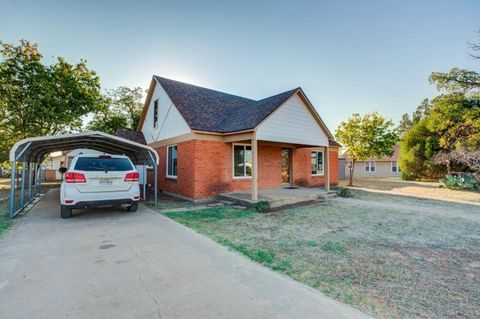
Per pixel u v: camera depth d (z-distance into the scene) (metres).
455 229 5.94
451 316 2.44
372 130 17.16
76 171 6.39
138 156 11.12
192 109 10.97
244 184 11.18
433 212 8.00
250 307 2.54
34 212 7.54
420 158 22.50
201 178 9.66
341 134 18.02
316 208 8.64
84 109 17.17
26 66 14.68
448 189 15.40
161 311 2.46
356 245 4.72
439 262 3.91
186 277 3.25
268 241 4.91
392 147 17.67
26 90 14.83
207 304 2.59
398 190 14.91
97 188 6.55
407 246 4.68
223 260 3.87
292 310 2.49
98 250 4.26
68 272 3.37
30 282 3.06
